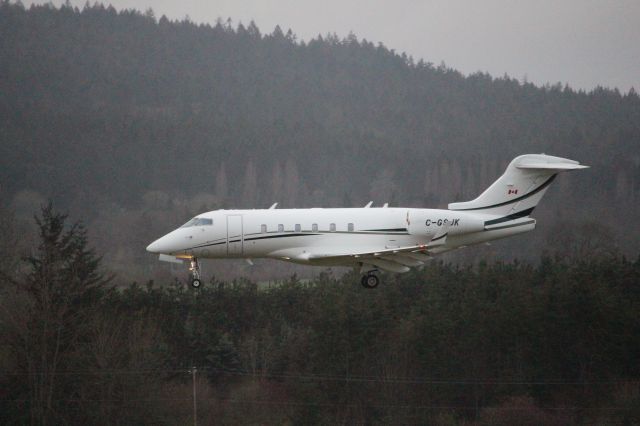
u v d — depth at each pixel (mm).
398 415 174375
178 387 176875
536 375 184000
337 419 175000
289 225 138750
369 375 185750
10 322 171125
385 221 140000
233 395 181500
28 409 156625
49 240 185750
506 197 147375
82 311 171625
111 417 158875
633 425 166375
